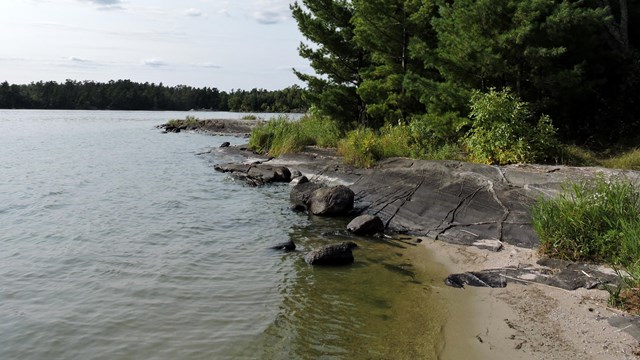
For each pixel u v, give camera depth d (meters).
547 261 8.79
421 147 17.20
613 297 6.94
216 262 9.75
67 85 134.75
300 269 9.34
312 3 23.75
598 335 6.19
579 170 11.77
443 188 12.87
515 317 6.97
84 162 25.30
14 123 63.38
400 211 12.74
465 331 6.66
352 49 23.98
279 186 18.20
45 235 11.56
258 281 8.70
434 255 10.09
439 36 16.28
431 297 7.89
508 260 9.22
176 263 9.65
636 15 18.03
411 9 19.34
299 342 6.44
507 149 13.95
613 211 8.75
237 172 20.86
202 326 6.91
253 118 57.66
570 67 15.75
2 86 125.19
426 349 6.22
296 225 12.76
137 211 14.18
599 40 16.44
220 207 14.83
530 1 13.56
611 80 17.08
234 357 6.06
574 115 17.23
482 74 15.78
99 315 7.26
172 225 12.62
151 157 27.61
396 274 9.03
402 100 20.16
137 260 9.81
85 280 8.70
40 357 6.07
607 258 8.42
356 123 24.06
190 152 30.38
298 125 25.25
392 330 6.77
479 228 10.83
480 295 7.88
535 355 5.90
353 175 16.19
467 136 16.02
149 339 6.52
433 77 19.44
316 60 24.66
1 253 10.16
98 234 11.69
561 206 9.20
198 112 131.88
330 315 7.28
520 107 14.06
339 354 6.12
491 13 14.42
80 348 6.29
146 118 85.50
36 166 23.67
